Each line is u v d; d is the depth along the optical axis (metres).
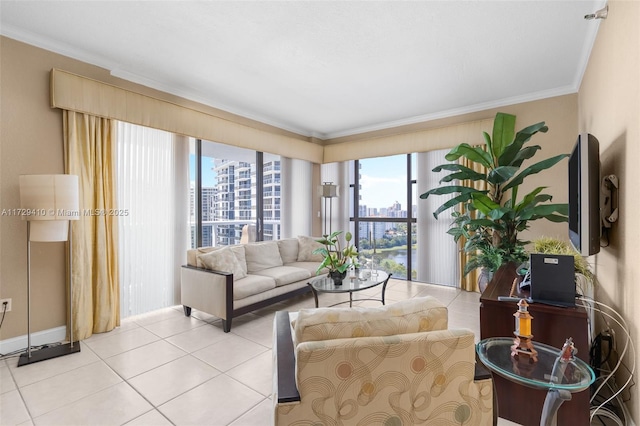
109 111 2.97
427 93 3.80
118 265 3.12
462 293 4.24
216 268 3.24
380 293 4.30
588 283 2.21
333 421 1.05
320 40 2.63
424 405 1.10
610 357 1.89
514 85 3.55
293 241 4.68
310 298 4.14
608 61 1.97
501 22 2.36
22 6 2.21
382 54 2.85
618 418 1.63
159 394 1.95
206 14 2.29
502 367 1.30
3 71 2.47
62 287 2.79
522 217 2.82
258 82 3.50
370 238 5.46
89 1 2.16
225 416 1.75
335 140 5.80
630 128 1.53
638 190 1.42
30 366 2.29
